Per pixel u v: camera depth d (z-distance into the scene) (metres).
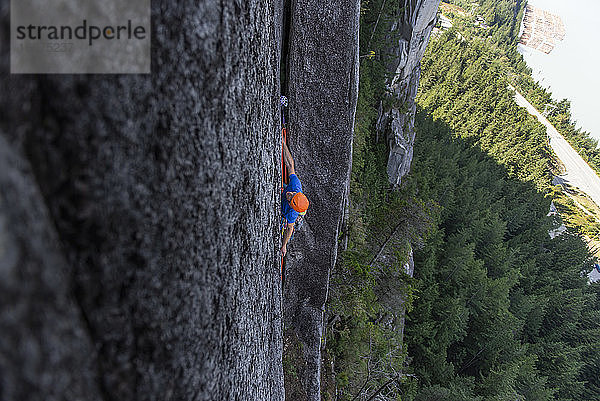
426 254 30.22
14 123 0.91
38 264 0.88
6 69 0.90
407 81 26.86
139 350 1.21
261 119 2.40
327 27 6.71
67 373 0.93
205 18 1.47
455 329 27.86
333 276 12.23
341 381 11.73
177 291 1.37
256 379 2.36
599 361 37.47
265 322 2.75
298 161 8.12
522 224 52.12
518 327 31.86
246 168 2.07
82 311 1.08
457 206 41.94
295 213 5.37
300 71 7.16
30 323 0.83
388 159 23.50
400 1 20.95
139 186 1.23
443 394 22.72
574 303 39.44
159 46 1.28
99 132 1.10
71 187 1.05
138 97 1.21
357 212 14.66
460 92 81.38
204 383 1.54
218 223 1.70
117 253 1.16
